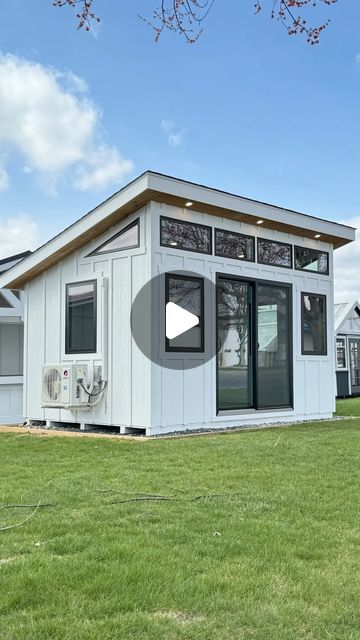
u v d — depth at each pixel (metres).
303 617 2.49
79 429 9.02
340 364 19.84
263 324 9.73
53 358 9.41
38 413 9.71
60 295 9.34
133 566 2.99
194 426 8.47
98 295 8.70
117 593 2.69
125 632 2.34
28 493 4.55
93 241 8.85
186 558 3.15
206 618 2.48
